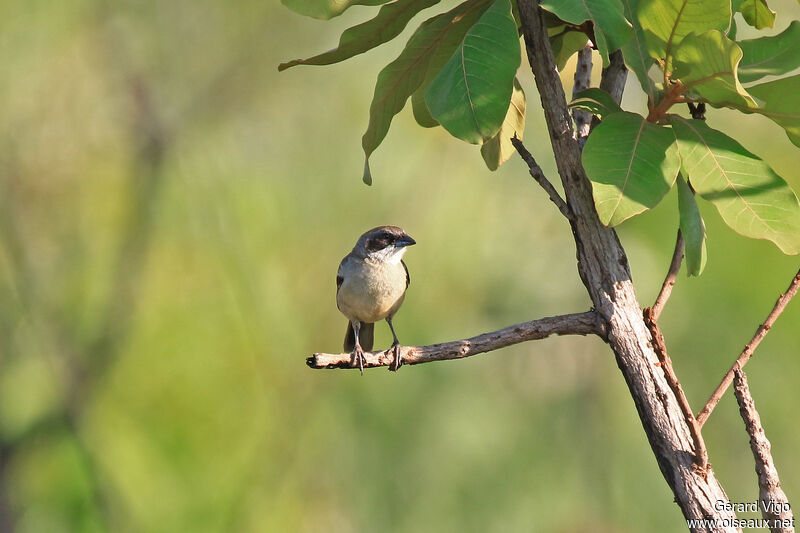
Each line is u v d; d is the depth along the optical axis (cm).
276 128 1467
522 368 1373
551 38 552
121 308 1418
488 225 1352
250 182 1449
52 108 1396
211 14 1455
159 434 1365
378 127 528
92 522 1345
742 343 1178
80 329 1423
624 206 411
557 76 466
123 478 1369
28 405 1450
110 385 1402
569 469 1354
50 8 1366
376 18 486
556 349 1369
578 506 1342
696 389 1220
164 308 1412
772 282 1141
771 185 425
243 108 1473
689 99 448
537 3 464
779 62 466
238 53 1472
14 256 1411
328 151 1434
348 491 1372
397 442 1359
